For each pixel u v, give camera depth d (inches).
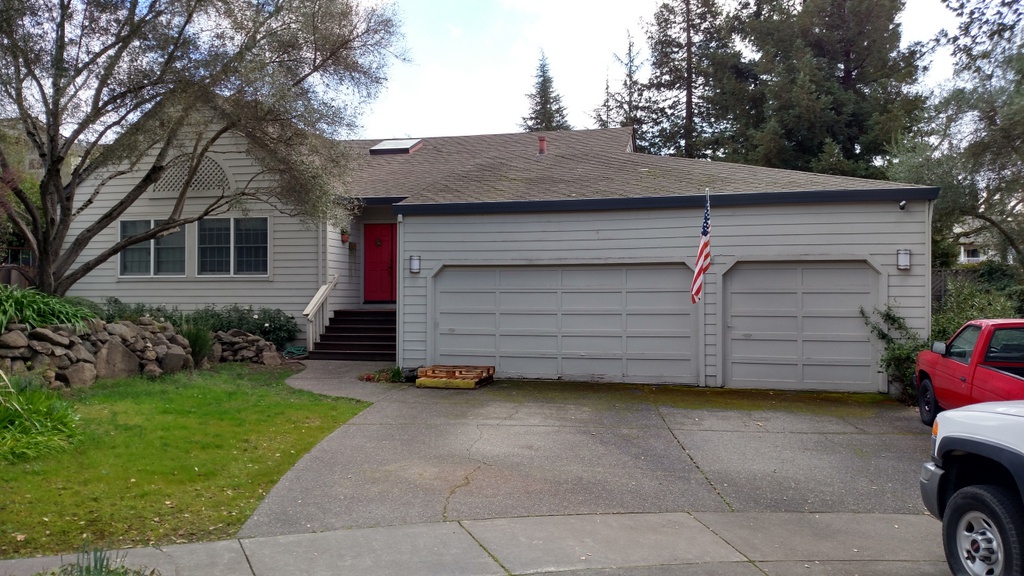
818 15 1095.0
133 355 428.8
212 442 298.7
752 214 463.8
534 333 498.3
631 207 475.8
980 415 175.2
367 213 693.9
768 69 1121.4
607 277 488.4
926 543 207.9
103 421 314.8
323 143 507.5
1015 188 619.2
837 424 363.6
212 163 642.8
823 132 1045.8
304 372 520.4
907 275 442.6
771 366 463.8
